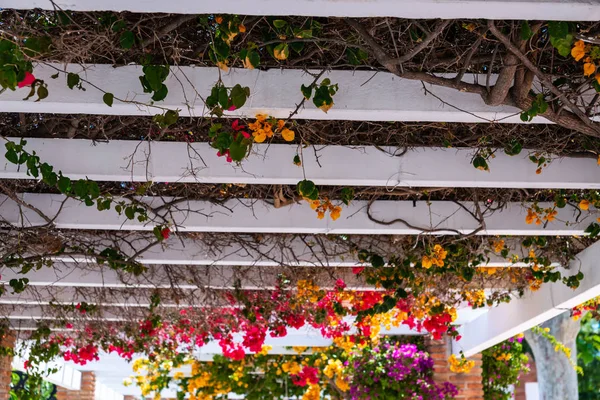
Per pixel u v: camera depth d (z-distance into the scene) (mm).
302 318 6555
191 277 6117
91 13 2910
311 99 3191
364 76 3225
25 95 3051
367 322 6547
